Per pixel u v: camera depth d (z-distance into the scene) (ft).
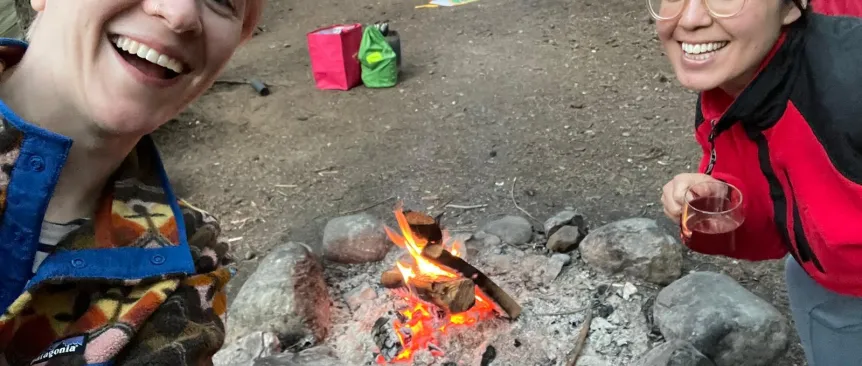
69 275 3.22
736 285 7.26
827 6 5.45
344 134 13.74
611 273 8.21
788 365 6.95
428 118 14.01
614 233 8.29
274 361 6.59
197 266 3.97
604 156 11.68
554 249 8.79
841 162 4.46
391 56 15.69
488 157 12.07
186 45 3.28
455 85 15.58
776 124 4.65
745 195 5.50
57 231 3.47
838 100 4.33
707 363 6.29
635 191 10.50
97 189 3.68
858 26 4.44
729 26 4.41
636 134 12.35
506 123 13.35
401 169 12.00
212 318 3.74
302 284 7.77
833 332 5.55
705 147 5.73
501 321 7.63
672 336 6.95
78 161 3.48
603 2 20.44
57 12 3.24
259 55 19.25
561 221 9.06
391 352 7.30
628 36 17.40
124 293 3.42
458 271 7.61
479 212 10.34
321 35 15.69
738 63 4.56
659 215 9.77
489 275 8.43
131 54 3.29
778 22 4.47
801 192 4.72
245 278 9.30
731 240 5.32
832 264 4.91
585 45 17.12
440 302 7.27
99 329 3.26
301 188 11.73
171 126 14.53
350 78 16.10
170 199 3.86
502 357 7.16
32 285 3.14
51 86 3.32
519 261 8.62
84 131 3.42
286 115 14.96
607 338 7.30
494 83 15.43
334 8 23.32
